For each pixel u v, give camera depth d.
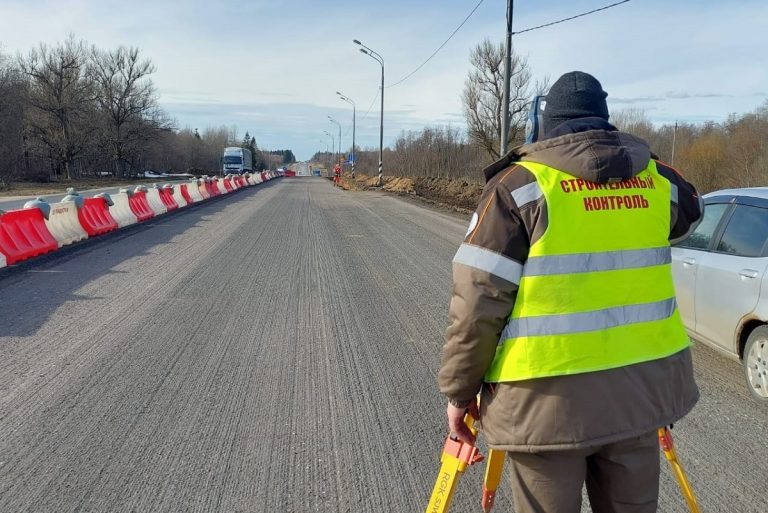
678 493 3.42
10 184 46.88
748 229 5.19
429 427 4.24
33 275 9.08
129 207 16.77
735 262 5.12
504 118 20.22
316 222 18.47
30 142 58.44
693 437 4.13
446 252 12.46
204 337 6.19
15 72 51.22
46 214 11.44
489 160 44.06
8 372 5.09
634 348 2.03
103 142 67.25
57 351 5.64
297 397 4.72
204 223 17.34
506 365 2.01
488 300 1.95
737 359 5.08
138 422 4.20
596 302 1.99
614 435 1.96
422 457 3.82
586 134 2.03
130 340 6.01
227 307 7.42
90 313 6.98
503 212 1.98
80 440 3.92
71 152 61.81
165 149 91.31
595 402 1.96
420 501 3.33
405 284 9.05
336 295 8.22
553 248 1.96
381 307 7.63
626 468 2.05
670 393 2.08
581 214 1.99
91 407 4.43
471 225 2.06
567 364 1.96
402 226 17.64
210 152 110.38
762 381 4.67
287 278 9.30
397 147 66.62
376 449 3.91
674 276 5.87
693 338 5.85
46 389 4.75
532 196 1.98
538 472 2.02
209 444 3.92
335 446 3.94
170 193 22.17
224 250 12.03
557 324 1.97
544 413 1.96
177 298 7.81
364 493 3.40
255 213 21.44
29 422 4.16
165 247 12.21
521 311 1.99
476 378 2.04
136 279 8.92
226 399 4.64
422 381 5.12
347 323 6.86
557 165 2.01
